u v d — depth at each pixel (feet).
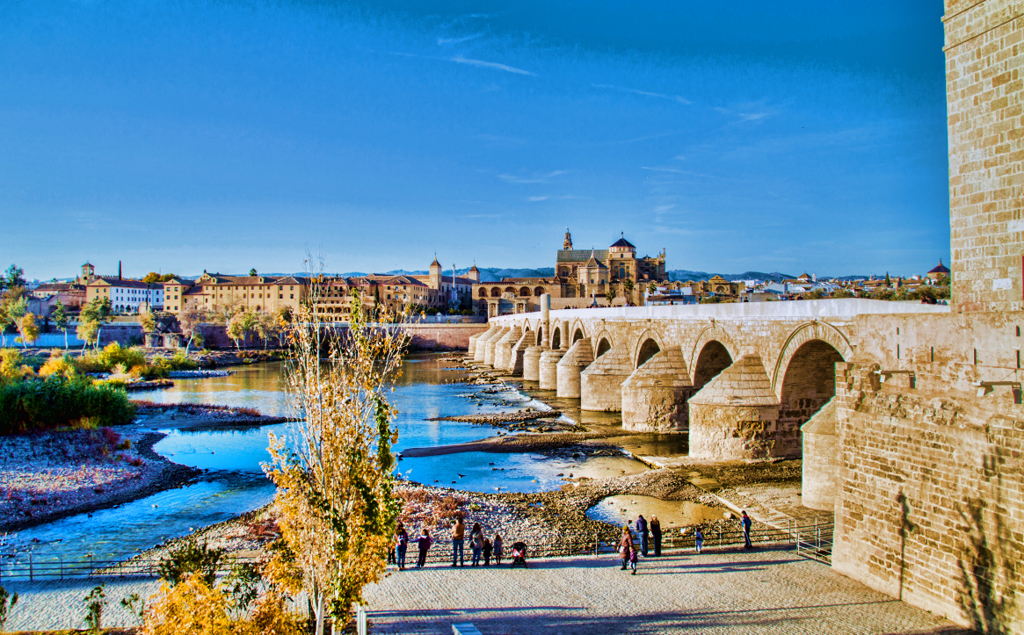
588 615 60.34
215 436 178.40
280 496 47.52
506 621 59.11
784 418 126.11
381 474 48.55
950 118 64.95
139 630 53.98
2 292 515.91
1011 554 51.83
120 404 191.52
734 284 605.73
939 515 58.54
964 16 63.41
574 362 245.04
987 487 53.98
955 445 57.00
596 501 107.96
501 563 77.82
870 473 67.15
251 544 88.74
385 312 51.96
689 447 138.51
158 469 137.69
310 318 49.26
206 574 50.08
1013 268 58.80
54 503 112.88
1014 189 58.75
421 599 65.16
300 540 46.50
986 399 54.44
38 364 298.15
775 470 119.75
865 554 67.72
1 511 106.93
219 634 46.65
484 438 170.71
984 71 61.31
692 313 159.22
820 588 66.49
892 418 64.34
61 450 142.72
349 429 47.16
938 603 58.54
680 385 162.91
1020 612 50.93
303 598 64.59
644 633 56.18
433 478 127.95
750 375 128.16
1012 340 53.06
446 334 584.81
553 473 130.72
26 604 65.92
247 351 483.92
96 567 81.66
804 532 86.89
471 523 95.96
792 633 55.67
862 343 70.49
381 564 48.08
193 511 110.52
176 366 378.53
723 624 57.82
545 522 97.14
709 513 99.91
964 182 63.46
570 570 74.23
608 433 166.30
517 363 353.51
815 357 116.78
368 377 48.32
